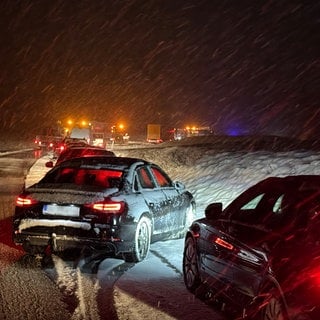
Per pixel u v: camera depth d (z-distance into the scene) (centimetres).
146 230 870
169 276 765
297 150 2588
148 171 952
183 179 2112
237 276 563
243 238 566
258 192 625
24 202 831
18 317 578
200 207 1457
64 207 810
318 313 411
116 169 895
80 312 598
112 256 884
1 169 2848
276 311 468
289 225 524
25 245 867
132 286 709
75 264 823
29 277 742
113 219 798
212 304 638
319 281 422
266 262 496
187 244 725
